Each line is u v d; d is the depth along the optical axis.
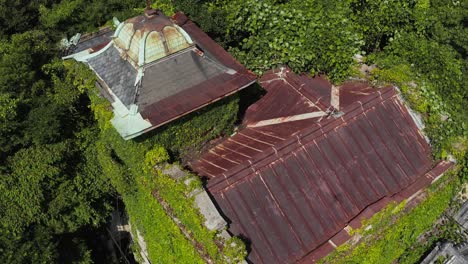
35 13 31.45
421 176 18.11
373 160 17.77
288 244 15.44
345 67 20.41
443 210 19.80
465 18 29.81
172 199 15.38
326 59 20.30
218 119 18.19
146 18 17.33
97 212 22.89
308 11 21.62
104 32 25.58
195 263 15.27
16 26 30.66
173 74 17.09
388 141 18.30
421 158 18.50
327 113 18.62
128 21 17.80
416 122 19.03
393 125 18.64
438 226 20.86
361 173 17.39
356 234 15.62
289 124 18.75
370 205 16.30
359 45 21.14
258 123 19.48
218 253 13.88
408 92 19.25
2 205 20.17
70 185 21.88
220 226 14.29
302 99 19.67
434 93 19.55
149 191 16.92
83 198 22.06
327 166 17.05
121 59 17.64
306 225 15.91
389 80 19.56
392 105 18.95
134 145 16.73
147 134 16.41
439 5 29.41
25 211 20.39
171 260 17.34
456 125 19.06
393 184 17.64
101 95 18.39
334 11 22.17
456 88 21.66
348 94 19.83
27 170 21.03
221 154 18.14
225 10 23.31
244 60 21.23
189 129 17.52
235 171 15.87
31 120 22.33
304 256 15.40
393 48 22.31
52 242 21.05
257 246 15.09
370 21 24.38
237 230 15.15
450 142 18.72
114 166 18.47
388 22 24.45
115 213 25.50
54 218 21.28
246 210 15.53
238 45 23.86
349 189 16.98
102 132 19.28
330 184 16.83
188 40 17.48
